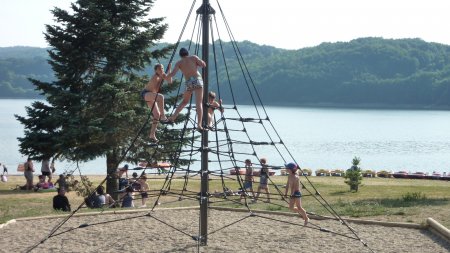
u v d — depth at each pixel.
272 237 15.12
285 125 168.75
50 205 22.80
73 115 27.47
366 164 72.81
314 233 15.62
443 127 165.25
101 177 40.44
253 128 155.25
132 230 15.91
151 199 24.33
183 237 15.07
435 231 15.32
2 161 67.31
